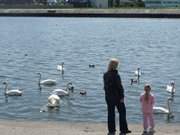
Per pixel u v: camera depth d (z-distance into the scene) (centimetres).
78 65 5809
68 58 6619
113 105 2141
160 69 5459
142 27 13888
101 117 2972
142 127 2411
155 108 2959
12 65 5862
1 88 4166
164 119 2873
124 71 5241
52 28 13875
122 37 10500
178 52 7456
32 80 4625
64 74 5031
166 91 3962
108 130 2192
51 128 2345
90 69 5431
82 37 10606
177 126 2492
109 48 8112
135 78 4647
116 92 2136
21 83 4438
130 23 16000
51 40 9875
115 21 17338
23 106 3344
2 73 5128
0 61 6306
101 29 13225
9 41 9706
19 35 11394
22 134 2166
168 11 19375
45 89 4075
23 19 19762
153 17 19375
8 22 17525
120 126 2173
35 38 10450
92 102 3462
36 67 5638
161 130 2327
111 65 2128
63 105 3344
